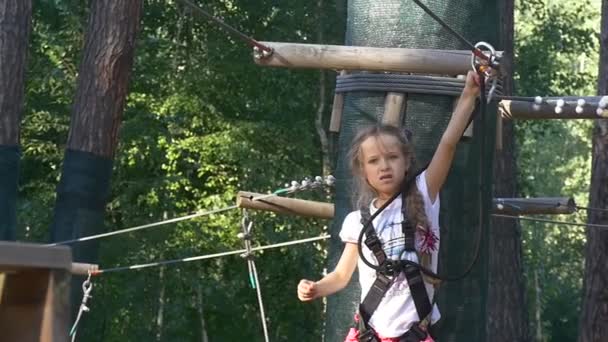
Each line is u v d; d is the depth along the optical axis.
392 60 9.27
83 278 20.83
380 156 7.11
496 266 34.38
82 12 40.75
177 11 42.34
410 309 7.03
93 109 22.39
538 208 16.16
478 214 9.37
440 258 9.26
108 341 39.50
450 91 9.40
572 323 68.69
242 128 39.25
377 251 7.07
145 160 40.41
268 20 42.62
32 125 39.34
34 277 3.82
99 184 22.16
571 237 72.75
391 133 7.17
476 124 9.35
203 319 40.69
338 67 9.47
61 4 40.19
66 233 21.75
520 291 34.56
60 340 3.77
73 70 39.56
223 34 42.12
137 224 39.75
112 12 22.53
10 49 19.91
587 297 29.27
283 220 40.16
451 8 9.48
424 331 7.03
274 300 42.12
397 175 7.11
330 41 42.16
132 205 39.84
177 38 41.91
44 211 39.25
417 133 9.42
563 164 75.81
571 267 72.38
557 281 70.88
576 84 46.84
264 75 41.19
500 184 33.38
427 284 7.20
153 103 39.31
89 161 22.20
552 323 68.69
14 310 3.82
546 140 76.00
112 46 22.52
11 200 19.08
